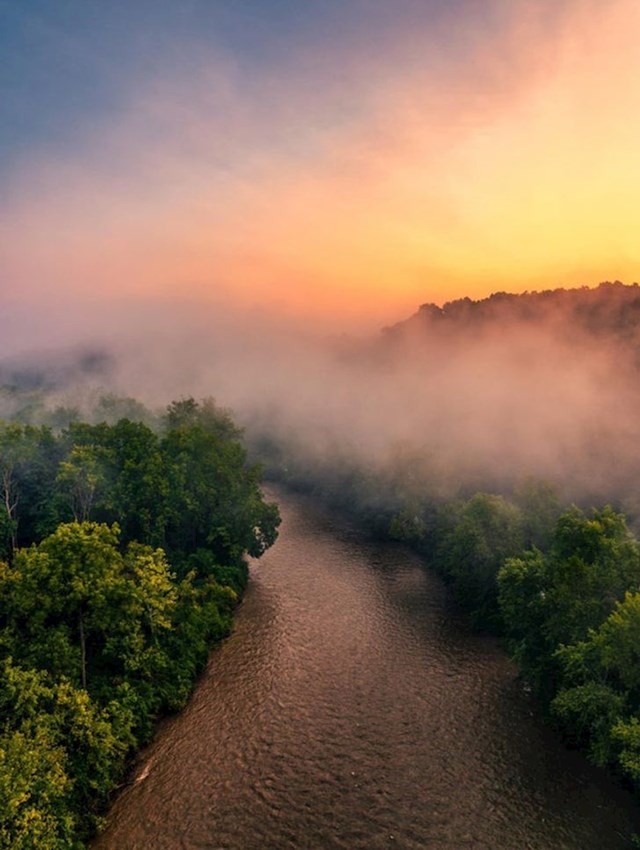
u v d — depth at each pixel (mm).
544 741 52688
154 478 77875
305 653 68188
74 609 48812
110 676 54000
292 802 45562
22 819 33344
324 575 92062
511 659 60906
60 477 70562
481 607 76125
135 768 49031
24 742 37000
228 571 82750
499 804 45344
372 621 76312
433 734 53719
